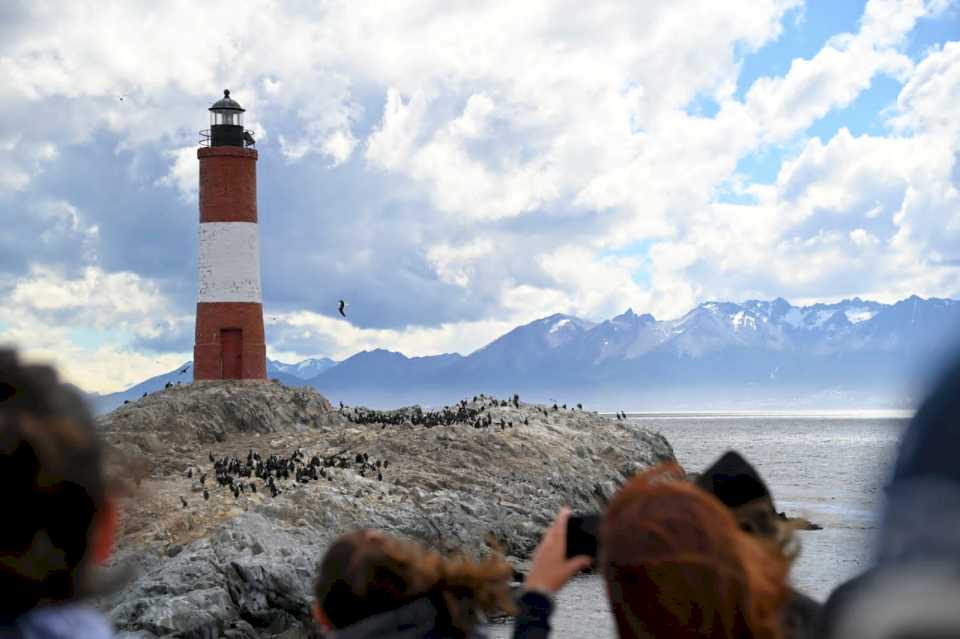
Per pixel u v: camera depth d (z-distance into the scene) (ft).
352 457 258.37
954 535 6.06
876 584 6.25
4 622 9.32
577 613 165.27
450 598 15.02
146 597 149.48
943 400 6.20
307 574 161.68
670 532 11.68
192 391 285.64
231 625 149.28
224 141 304.30
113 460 10.18
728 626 11.29
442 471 254.88
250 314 301.43
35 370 9.80
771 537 13.70
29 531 9.33
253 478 226.38
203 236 301.02
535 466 270.67
